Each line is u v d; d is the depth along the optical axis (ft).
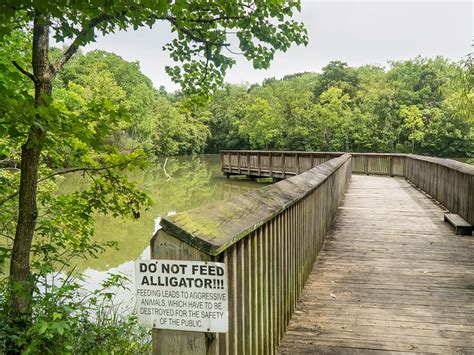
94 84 105.29
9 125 7.93
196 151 194.80
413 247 17.30
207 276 4.37
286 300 9.36
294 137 134.62
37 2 6.57
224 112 206.28
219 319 4.35
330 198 21.06
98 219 35.12
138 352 9.97
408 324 9.77
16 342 7.93
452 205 24.98
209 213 5.19
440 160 30.27
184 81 13.71
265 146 158.20
